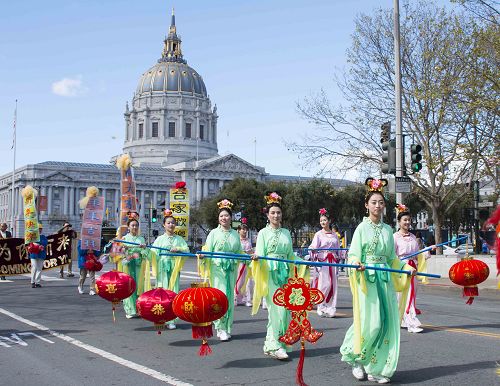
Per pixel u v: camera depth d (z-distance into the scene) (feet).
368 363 21.33
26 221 61.16
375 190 22.52
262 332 33.68
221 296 22.99
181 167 401.29
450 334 32.35
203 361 25.45
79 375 23.02
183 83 453.17
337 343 29.81
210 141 458.91
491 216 21.20
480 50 76.64
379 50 95.35
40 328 34.99
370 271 21.45
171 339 31.22
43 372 23.59
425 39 91.04
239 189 233.96
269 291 26.35
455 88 82.17
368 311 21.12
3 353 27.53
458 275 26.45
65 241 67.97
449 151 88.12
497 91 75.82
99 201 54.24
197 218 269.03
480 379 21.89
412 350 27.71
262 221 230.89
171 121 445.37
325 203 219.61
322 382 21.50
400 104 68.33
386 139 65.98
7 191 408.67
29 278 76.02
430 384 21.15
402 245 35.27
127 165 52.70
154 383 21.58
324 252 41.34
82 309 44.21
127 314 39.50
